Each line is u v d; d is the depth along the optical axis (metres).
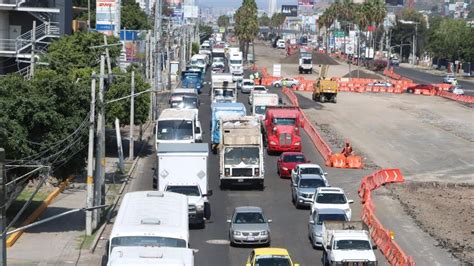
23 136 73.12
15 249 68.62
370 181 100.62
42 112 74.62
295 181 90.50
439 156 128.62
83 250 68.94
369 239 64.44
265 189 97.81
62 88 77.56
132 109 115.44
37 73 102.19
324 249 66.19
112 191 94.25
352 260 61.81
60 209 85.00
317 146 128.62
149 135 141.50
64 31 156.62
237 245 71.19
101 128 78.31
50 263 64.50
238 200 91.25
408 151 132.00
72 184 99.06
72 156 78.62
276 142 120.94
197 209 76.81
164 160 81.88
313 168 92.69
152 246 48.94
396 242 76.25
